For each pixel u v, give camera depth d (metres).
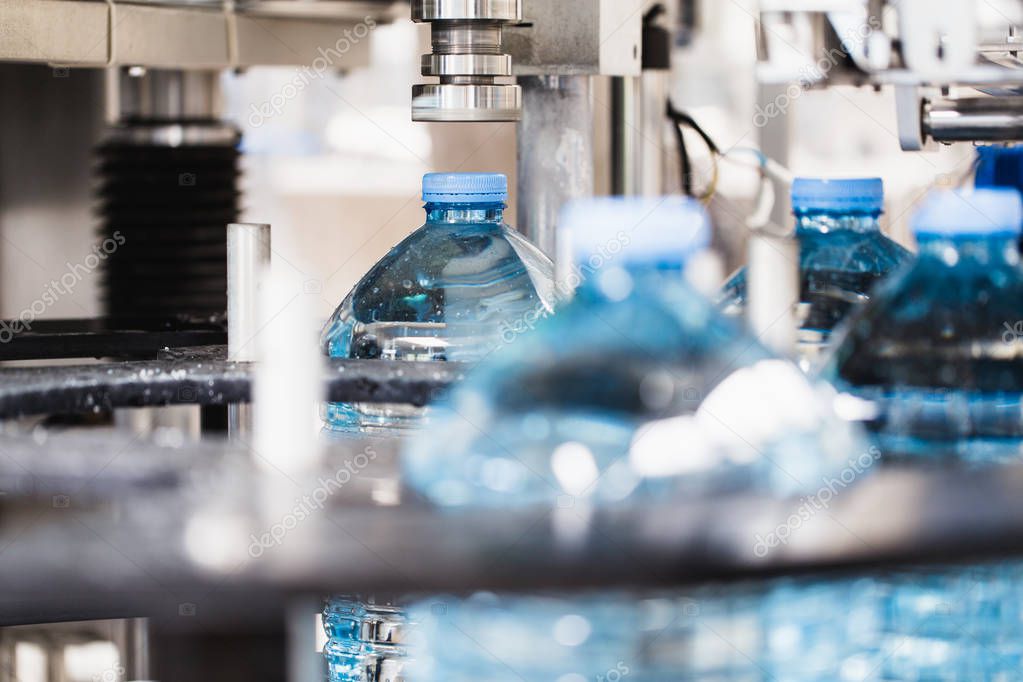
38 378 1.41
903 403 1.17
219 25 2.55
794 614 1.21
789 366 1.12
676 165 2.31
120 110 2.87
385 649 1.62
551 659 1.24
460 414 1.09
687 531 0.88
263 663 1.97
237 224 1.60
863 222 1.70
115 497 0.94
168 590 0.86
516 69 1.84
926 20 1.65
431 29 1.71
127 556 0.86
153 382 1.47
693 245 1.17
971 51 1.64
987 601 1.24
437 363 1.54
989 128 1.68
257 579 0.86
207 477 0.98
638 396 1.06
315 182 4.10
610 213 1.16
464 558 0.86
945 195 1.24
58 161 2.86
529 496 1.00
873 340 1.20
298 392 1.03
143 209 2.82
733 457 1.01
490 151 4.07
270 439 1.03
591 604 1.22
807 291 1.63
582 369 1.08
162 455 1.03
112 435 1.10
